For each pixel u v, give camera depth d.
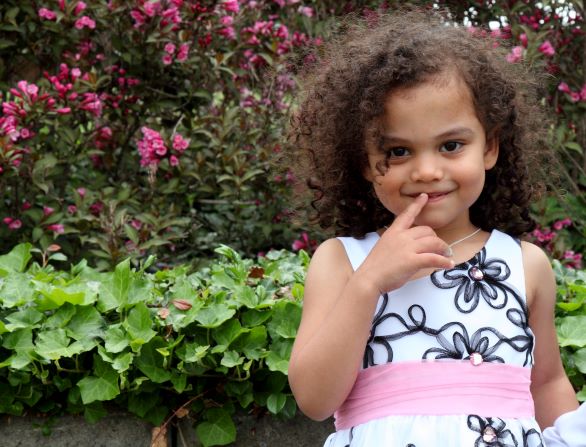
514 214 1.49
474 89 1.28
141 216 3.04
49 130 3.14
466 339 1.30
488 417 1.27
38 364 1.86
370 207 1.46
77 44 3.32
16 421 1.89
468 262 1.36
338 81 1.40
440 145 1.26
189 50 3.33
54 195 3.15
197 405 1.91
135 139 3.57
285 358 1.87
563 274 2.23
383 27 1.48
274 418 1.94
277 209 3.39
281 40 3.40
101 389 1.83
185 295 1.97
